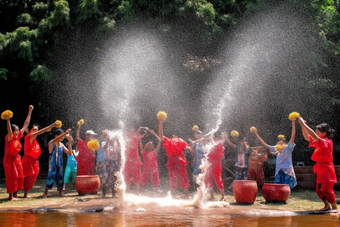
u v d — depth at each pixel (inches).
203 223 150.6
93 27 428.8
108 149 263.4
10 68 480.1
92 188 267.1
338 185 312.0
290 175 255.0
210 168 245.0
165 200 233.5
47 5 476.7
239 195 225.8
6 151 243.4
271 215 177.5
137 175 266.8
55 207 204.8
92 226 140.8
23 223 148.2
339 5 523.8
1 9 502.6
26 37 439.2
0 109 532.4
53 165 266.1
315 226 144.1
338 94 470.9
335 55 463.2
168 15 404.8
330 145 196.9
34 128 267.4
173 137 260.8
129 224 146.7
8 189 242.1
